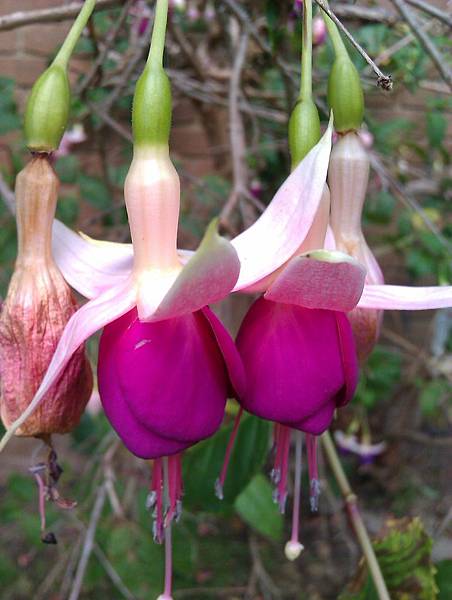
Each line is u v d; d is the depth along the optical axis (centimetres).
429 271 40
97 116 30
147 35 25
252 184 34
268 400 10
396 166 38
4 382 11
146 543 30
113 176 40
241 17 22
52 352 11
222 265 9
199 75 32
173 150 46
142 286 10
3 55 38
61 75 11
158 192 11
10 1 35
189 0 34
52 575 39
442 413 53
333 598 46
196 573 46
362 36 25
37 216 12
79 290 12
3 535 49
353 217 13
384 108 38
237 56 27
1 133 30
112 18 30
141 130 11
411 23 17
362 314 12
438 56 16
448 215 45
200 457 20
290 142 12
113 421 10
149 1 24
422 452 57
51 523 38
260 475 28
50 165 12
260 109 35
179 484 11
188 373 10
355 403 42
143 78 11
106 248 12
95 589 43
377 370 43
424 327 55
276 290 10
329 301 10
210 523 51
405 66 25
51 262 12
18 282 11
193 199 43
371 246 46
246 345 11
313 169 10
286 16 19
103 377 10
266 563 49
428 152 41
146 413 10
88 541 27
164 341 10
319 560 49
